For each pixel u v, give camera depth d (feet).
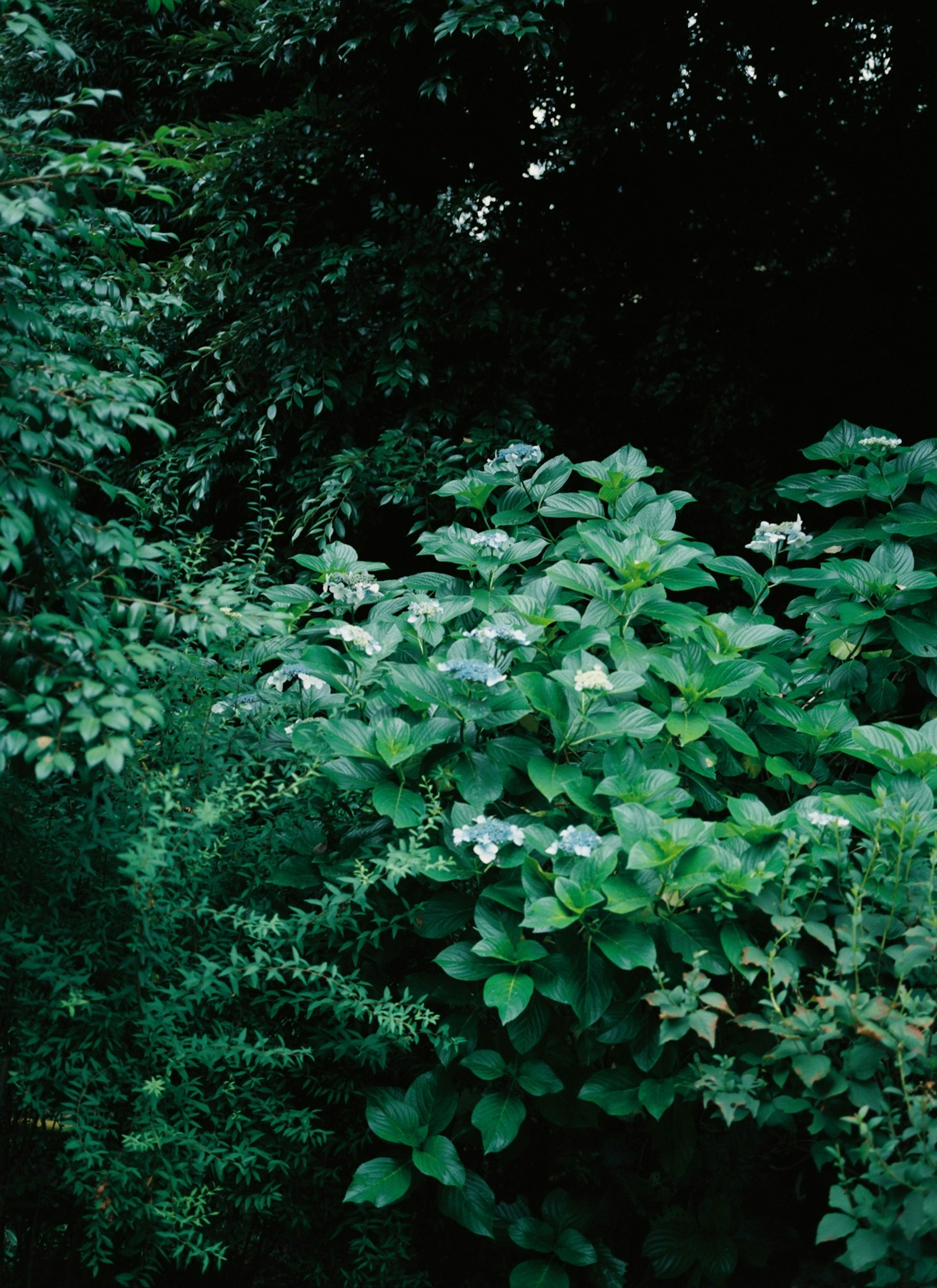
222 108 21.86
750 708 9.25
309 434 18.34
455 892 7.86
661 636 11.91
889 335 19.92
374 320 18.62
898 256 19.72
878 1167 5.79
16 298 6.50
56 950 6.92
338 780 7.76
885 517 10.34
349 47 17.35
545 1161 8.26
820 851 7.06
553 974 7.17
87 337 7.39
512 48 17.07
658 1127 7.29
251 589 8.84
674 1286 7.57
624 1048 7.61
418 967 8.50
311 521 17.70
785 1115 6.59
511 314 18.74
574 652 8.20
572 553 10.03
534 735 8.90
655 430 20.20
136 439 19.13
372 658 8.62
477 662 7.66
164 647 6.38
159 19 21.07
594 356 20.25
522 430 18.26
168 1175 6.82
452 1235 8.29
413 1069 8.23
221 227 18.47
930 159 19.34
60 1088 6.92
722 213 20.30
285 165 18.51
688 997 6.64
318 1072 7.97
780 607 17.54
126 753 5.41
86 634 5.64
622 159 20.27
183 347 19.45
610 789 7.50
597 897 6.97
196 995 6.88
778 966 6.66
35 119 5.91
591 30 18.44
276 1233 8.07
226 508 19.35
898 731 7.90
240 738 8.20
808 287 20.12
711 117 19.93
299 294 17.93
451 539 10.35
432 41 17.60
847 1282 6.70
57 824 7.38
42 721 5.41
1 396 5.98
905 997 6.15
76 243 8.46
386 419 19.19
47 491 5.79
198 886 7.60
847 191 20.02
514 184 20.58
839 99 19.79
